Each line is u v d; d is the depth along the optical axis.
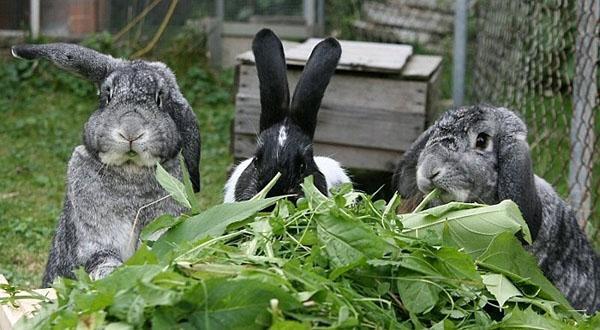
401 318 1.34
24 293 1.54
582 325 1.36
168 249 1.40
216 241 1.36
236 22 3.96
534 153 2.59
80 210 1.82
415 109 2.48
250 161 1.93
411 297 1.33
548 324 1.34
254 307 1.25
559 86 2.60
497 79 2.97
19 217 2.62
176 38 3.93
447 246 1.39
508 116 1.94
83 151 1.83
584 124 2.39
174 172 1.83
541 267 1.99
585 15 2.37
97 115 1.79
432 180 1.87
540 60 2.64
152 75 1.82
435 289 1.34
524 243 1.97
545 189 2.03
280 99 1.87
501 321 1.35
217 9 3.96
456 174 1.87
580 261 2.06
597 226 2.43
